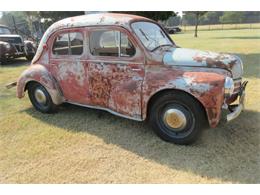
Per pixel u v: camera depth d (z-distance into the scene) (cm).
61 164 313
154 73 344
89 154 332
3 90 641
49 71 448
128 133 383
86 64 396
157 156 321
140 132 385
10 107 517
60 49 424
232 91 320
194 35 2584
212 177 279
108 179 283
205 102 305
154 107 348
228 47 1286
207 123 339
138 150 337
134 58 353
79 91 421
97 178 286
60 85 444
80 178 287
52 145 358
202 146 337
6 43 1066
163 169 296
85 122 429
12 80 749
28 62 1149
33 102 489
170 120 341
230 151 323
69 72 421
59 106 493
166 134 351
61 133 393
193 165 300
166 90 334
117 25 360
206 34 2686
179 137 342
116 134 381
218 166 296
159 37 407
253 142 340
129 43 355
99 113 439
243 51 1105
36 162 320
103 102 396
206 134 364
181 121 333
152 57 343
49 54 439
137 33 357
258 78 616
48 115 468
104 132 389
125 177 286
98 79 390
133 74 357
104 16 390
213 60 338
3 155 338
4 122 443
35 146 357
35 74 452
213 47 1316
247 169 288
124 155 326
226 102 326
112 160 317
